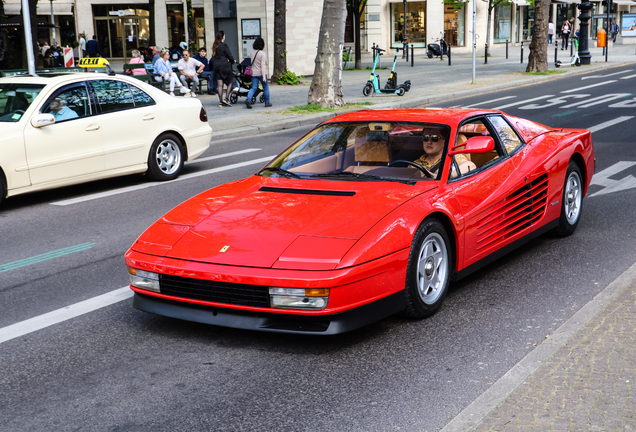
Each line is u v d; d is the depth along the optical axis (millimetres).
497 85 22047
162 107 9844
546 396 3127
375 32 46469
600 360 3467
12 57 25156
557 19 56531
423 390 3477
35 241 6863
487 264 5262
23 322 4680
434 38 47219
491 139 4641
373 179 4734
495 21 49562
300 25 27625
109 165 9141
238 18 27141
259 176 5152
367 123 5262
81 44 38406
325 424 3170
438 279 4520
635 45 46969
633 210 7137
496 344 4023
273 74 25359
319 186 4691
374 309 3967
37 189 8414
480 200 4820
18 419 3314
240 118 16156
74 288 5383
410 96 19484
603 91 19625
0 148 8000
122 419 3285
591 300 4504
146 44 42531
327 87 17516
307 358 3922
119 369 3861
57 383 3709
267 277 3770
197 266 3969
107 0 41781
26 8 15094
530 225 5508
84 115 8883
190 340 4254
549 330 4207
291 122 15461
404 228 4113
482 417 3023
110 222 7555
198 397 3488
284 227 4145
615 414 2930
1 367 3947
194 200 4875
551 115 15188
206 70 22125
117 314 4785
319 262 3801
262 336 4270
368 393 3465
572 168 6133
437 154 4863
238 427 3176
